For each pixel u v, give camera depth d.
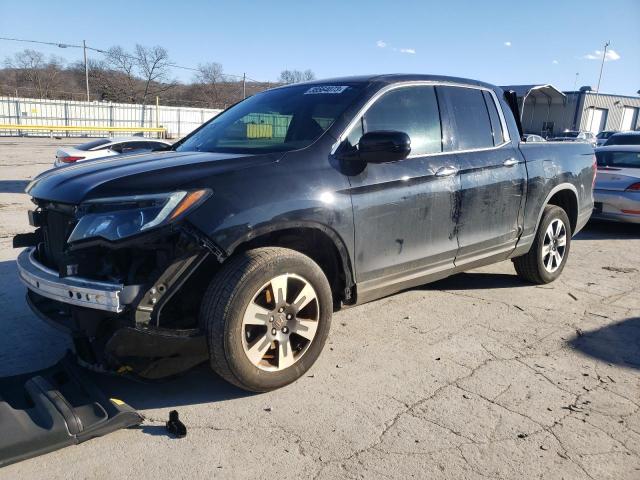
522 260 5.40
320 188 3.39
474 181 4.39
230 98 60.09
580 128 36.53
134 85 62.50
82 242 2.85
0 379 3.15
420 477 2.59
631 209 8.30
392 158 3.40
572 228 5.84
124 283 2.88
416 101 4.20
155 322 2.88
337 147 3.60
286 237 3.54
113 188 2.92
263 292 3.18
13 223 8.33
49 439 2.67
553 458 2.74
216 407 3.17
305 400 3.26
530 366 3.75
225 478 2.56
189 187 2.95
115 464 2.63
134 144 12.77
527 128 38.62
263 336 3.18
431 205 4.05
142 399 3.25
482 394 3.36
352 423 3.02
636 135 12.16
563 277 5.94
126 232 2.79
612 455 2.78
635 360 3.88
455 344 4.09
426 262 4.12
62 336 4.08
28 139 33.56
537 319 4.64
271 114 4.05
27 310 4.59
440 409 3.18
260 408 3.16
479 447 2.82
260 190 3.15
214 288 3.05
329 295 3.45
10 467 2.58
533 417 3.11
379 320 4.54
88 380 3.11
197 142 4.21
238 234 3.01
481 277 5.85
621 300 5.20
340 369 3.65
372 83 4.00
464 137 4.48
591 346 4.11
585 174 5.78
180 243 2.87
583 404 3.26
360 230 3.60
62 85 65.38
